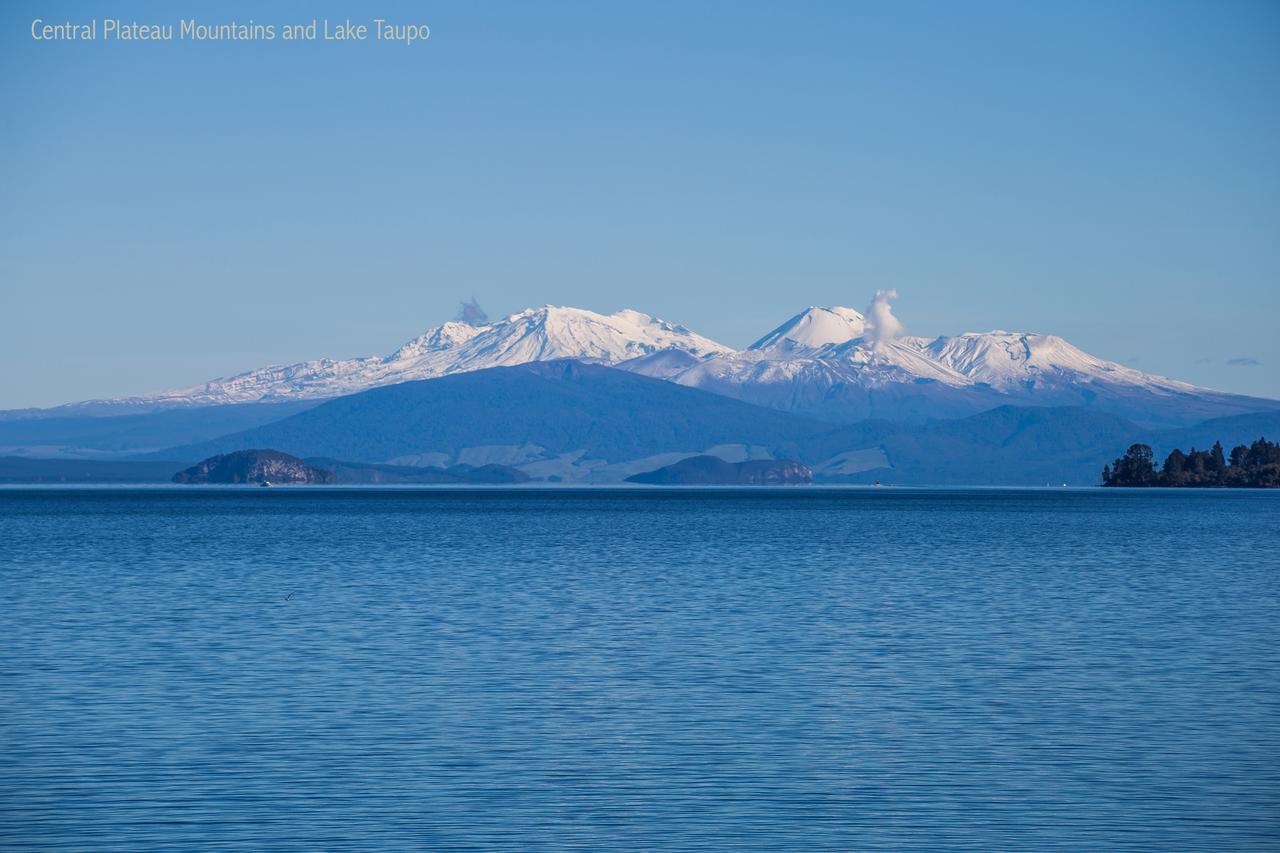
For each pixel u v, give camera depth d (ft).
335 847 254.27
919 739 341.00
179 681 424.05
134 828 265.34
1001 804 282.56
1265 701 391.86
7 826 266.57
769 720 364.38
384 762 316.81
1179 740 339.98
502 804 281.95
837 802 284.00
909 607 643.04
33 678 429.79
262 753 325.21
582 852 251.39
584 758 320.70
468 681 424.87
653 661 466.70
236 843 256.52
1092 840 259.39
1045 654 484.74
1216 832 264.31
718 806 281.13
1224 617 602.85
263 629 555.69
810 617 600.39
